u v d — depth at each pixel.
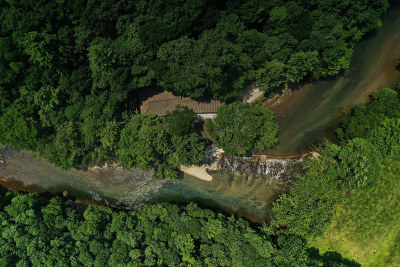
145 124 46.47
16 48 41.66
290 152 53.03
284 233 50.38
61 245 45.03
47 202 51.12
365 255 50.78
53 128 50.97
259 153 52.91
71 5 40.75
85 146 48.28
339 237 51.31
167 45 42.81
